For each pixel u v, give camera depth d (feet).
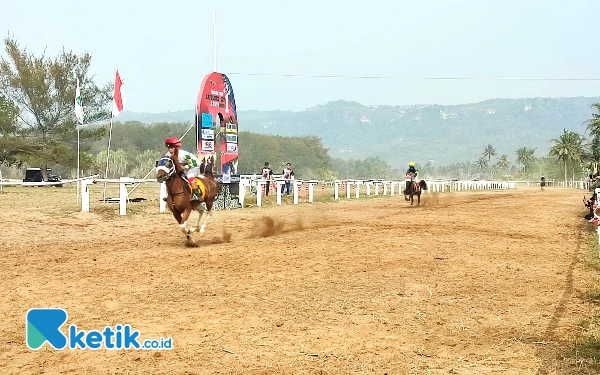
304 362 20.57
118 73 76.69
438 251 44.52
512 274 36.52
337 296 30.22
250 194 107.24
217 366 20.13
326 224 64.85
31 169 145.28
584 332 24.22
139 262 39.06
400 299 29.68
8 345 22.25
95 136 174.50
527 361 20.80
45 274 34.55
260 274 35.58
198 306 27.89
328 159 429.38
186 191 47.44
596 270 38.60
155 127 364.99
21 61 160.76
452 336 23.86
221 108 82.48
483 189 250.16
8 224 55.57
